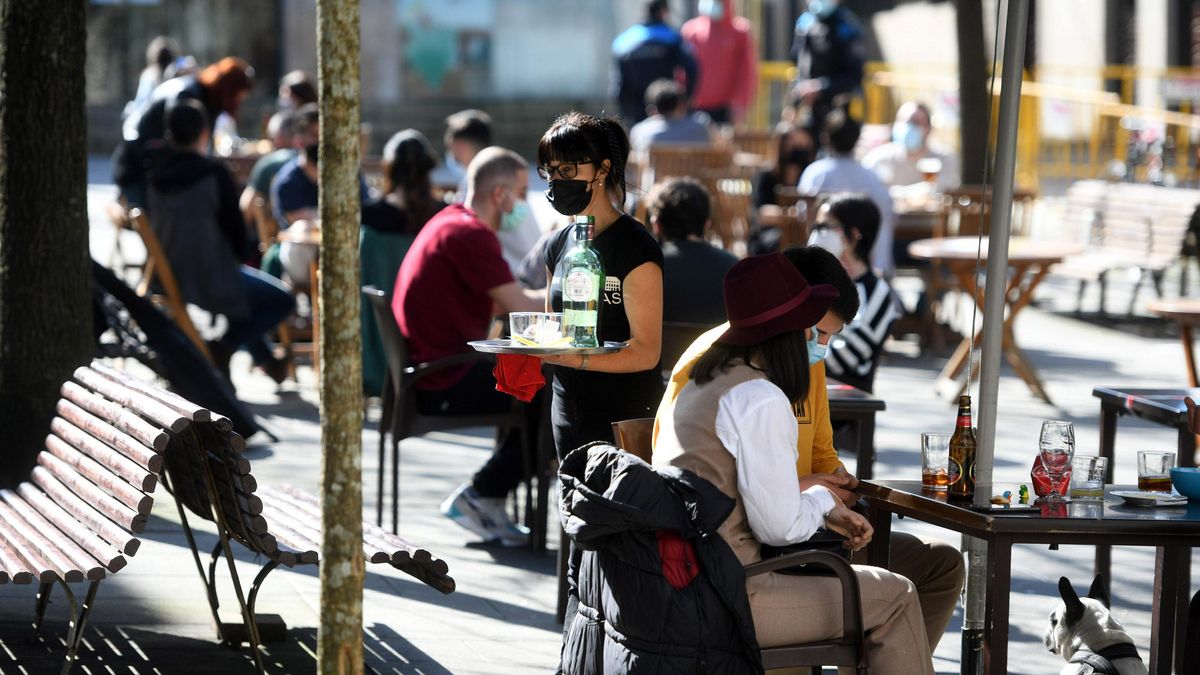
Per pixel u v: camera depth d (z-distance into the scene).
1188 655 11.80
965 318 35.50
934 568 12.41
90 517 12.38
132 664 13.17
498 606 15.54
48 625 14.17
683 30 51.59
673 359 16.22
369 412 25.47
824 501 10.66
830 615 10.41
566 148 11.95
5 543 12.44
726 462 10.21
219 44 72.88
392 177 21.91
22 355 15.86
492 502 17.92
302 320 28.58
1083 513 10.70
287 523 12.97
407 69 72.81
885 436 24.03
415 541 17.88
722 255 16.66
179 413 11.46
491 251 17.25
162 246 24.81
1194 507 11.06
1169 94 54.78
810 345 11.57
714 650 9.87
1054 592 16.59
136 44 72.31
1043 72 57.06
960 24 37.03
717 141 43.81
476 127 23.61
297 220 27.83
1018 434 24.27
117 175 29.23
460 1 72.81
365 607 15.39
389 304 16.78
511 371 11.84
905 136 37.50
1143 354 31.88
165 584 15.62
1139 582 17.05
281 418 24.61
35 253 15.82
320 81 8.06
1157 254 34.50
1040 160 50.91
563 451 12.76
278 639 14.01
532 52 74.19
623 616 9.98
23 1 15.67
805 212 29.73
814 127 44.00
